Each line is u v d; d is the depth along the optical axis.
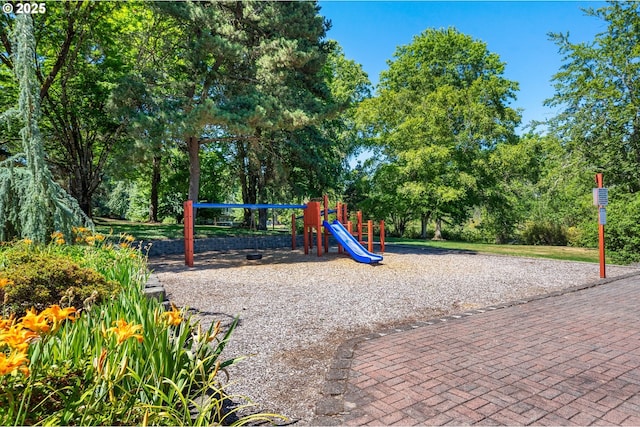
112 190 34.59
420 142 20.50
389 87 24.95
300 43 13.58
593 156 16.64
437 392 2.97
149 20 15.38
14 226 6.83
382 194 22.75
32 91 6.68
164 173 23.53
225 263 10.97
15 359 1.46
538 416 2.62
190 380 2.12
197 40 12.33
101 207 34.97
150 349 2.08
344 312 5.46
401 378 3.22
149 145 10.95
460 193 19.75
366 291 7.00
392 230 26.44
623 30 16.19
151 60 16.06
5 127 10.87
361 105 22.73
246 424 2.47
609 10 16.30
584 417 2.61
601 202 8.45
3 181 6.67
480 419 2.58
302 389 3.02
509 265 10.55
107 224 20.11
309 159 17.20
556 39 17.25
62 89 13.84
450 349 3.92
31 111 6.72
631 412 2.68
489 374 3.30
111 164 11.71
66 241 7.01
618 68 16.14
